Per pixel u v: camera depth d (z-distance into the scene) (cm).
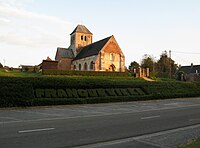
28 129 1077
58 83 2602
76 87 2739
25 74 5231
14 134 962
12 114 1670
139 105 2525
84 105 2458
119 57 6438
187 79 6850
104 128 1156
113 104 2620
